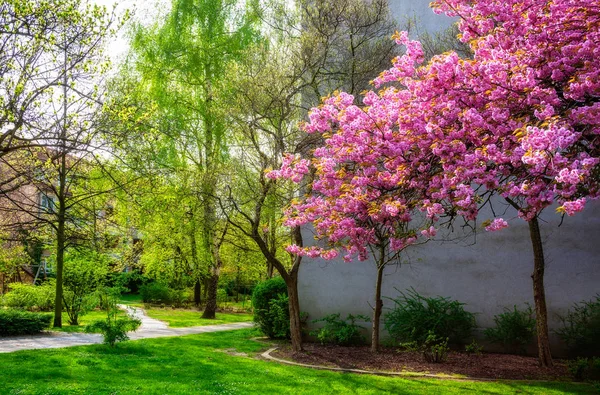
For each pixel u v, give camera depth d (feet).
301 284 46.88
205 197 42.45
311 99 44.50
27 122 31.30
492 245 40.19
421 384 28.48
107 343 40.55
